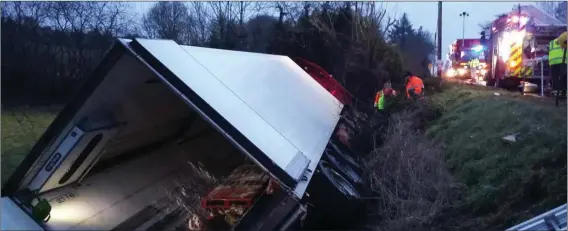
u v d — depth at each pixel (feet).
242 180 22.34
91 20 64.44
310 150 21.58
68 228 16.25
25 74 53.67
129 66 17.03
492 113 33.88
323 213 20.66
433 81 60.90
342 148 30.60
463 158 27.07
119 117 19.86
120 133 21.01
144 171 24.79
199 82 17.22
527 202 20.25
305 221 20.11
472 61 76.79
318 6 60.34
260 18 73.97
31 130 41.45
